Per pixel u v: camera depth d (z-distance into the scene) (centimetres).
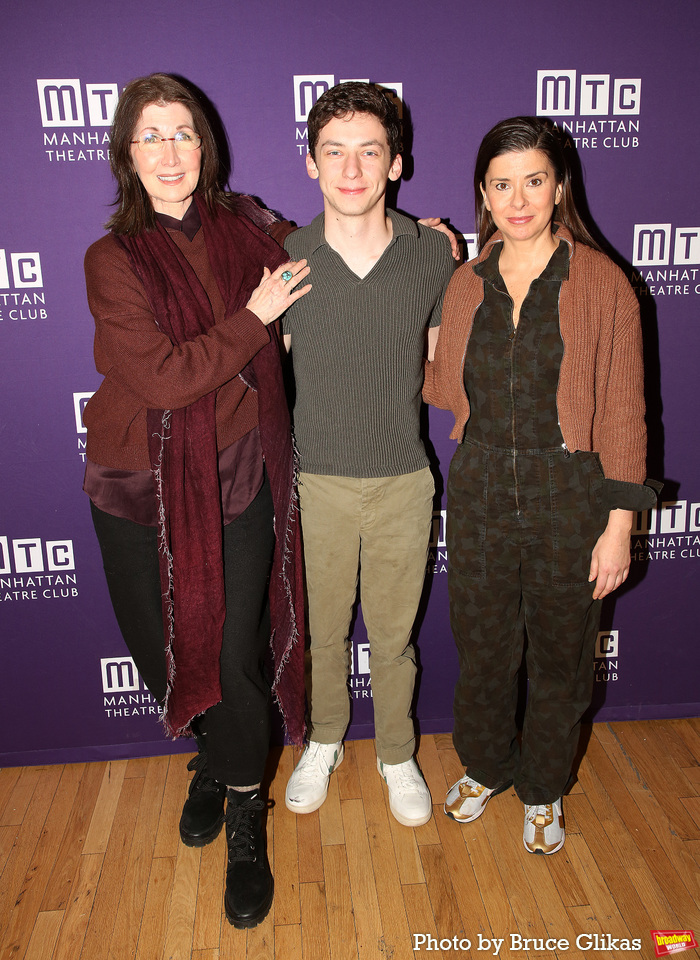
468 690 180
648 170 190
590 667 171
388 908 169
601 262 148
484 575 166
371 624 187
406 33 178
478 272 156
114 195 182
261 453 164
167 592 160
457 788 195
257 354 156
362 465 168
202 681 167
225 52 176
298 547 172
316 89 180
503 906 168
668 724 226
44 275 185
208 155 151
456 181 189
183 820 188
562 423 151
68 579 205
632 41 182
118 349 143
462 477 164
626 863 178
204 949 161
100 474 159
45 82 174
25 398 193
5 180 179
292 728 184
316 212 190
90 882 177
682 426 208
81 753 218
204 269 154
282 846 186
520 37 180
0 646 208
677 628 222
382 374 164
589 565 158
